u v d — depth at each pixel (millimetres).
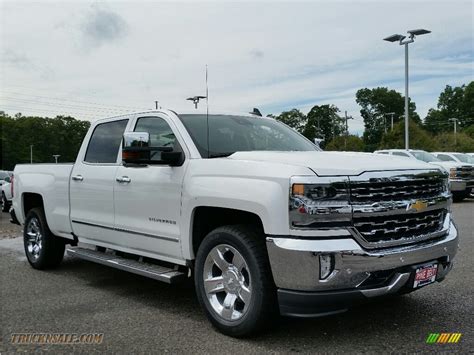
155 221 4930
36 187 6906
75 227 6188
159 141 5133
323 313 3682
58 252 6875
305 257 3602
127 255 5641
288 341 4012
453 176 16562
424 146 55562
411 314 4629
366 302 3836
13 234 10961
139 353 3852
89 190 5879
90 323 4562
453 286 5559
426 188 4184
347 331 4211
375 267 3713
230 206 4102
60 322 4598
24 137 104375
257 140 5211
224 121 5301
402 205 3926
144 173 5059
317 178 3676
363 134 115375
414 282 3957
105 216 5633
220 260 4230
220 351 3844
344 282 3641
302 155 4188
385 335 4113
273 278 3807
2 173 22828
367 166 3910
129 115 5672
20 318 4723
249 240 3980
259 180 3922
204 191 4324
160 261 5258
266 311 3906
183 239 4609
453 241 4340
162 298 5406
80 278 6406
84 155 6172
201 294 4387
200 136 4855
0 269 7020
